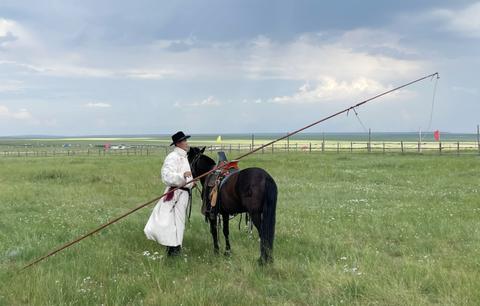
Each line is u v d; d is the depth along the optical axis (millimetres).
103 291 6348
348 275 6727
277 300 6184
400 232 10109
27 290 6316
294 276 7070
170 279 6887
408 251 8594
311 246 8867
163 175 8359
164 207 8406
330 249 8680
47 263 7785
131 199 16547
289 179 22234
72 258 8086
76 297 6098
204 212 8773
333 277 6676
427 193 16797
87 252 8453
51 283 6484
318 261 7598
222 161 8938
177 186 8336
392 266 7414
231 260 7977
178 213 8375
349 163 31703
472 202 14234
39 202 15797
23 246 9070
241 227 11109
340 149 60562
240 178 7906
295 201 15320
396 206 13844
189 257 8297
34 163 37125
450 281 6422
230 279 7008
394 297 5930
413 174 24031
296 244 8953
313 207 13875
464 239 9508
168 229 8266
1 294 6332
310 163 31594
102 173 25828
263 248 7473
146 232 8469
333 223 11148
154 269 7270
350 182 21250
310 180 21984
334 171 25328
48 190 18844
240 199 7926
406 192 17203
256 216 7578
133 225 11172
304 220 11633
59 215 12938
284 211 13227
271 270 7375
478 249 8414
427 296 6121
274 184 7680
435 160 32156
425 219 11438
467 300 5797
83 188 19453
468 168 26578
